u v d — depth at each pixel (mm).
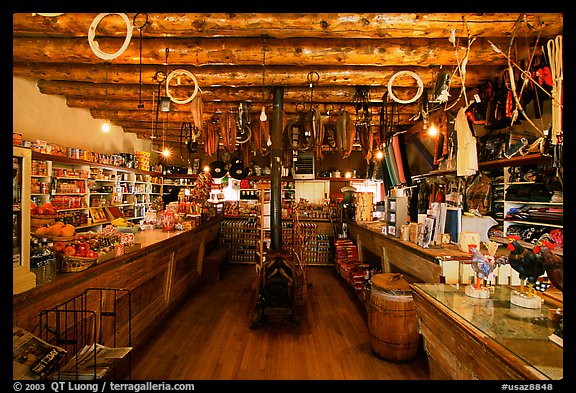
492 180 4191
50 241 2326
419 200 5504
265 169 9219
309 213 7812
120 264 2828
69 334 2189
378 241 4594
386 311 3031
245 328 3793
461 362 1580
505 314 1683
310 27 2812
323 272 6816
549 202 3428
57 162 5406
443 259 2660
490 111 3477
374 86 4715
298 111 5262
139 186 8328
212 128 4793
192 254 5289
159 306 3803
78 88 5031
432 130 4285
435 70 3795
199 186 6316
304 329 3795
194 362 2982
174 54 3447
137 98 5234
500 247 3340
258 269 4660
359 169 9680
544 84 2764
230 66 4105
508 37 3094
